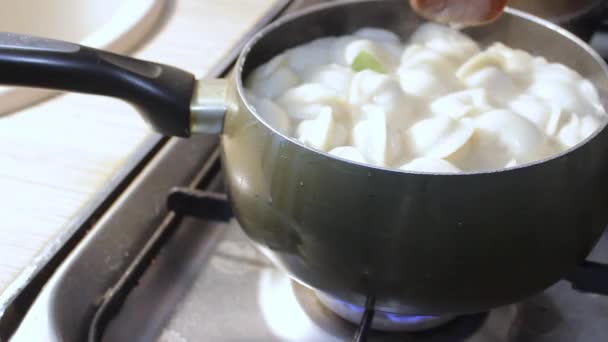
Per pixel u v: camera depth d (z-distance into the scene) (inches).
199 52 28.4
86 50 17.0
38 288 19.2
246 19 30.6
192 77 17.8
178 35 29.4
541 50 20.8
